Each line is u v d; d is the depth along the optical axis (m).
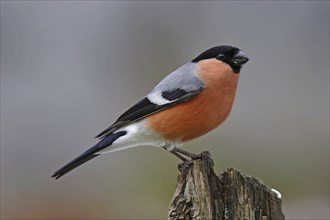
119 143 7.13
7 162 14.04
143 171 12.49
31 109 15.57
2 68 16.80
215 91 6.82
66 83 16.36
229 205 5.59
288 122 13.84
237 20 16.47
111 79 16.20
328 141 13.27
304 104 14.55
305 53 16.20
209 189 5.60
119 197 12.14
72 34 17.30
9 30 17.34
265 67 15.86
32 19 17.53
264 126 13.69
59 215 11.61
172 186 12.02
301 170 12.45
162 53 16.20
